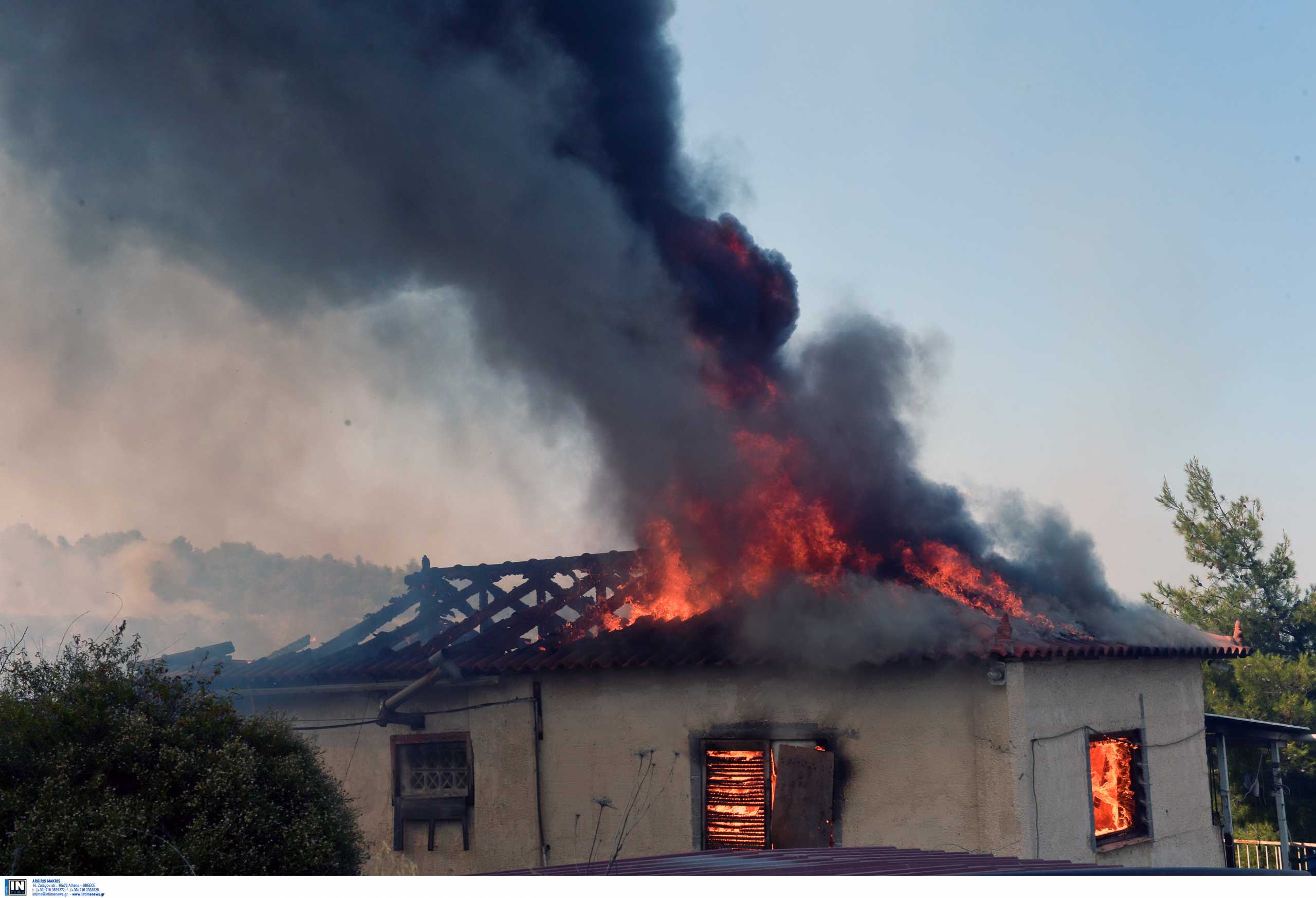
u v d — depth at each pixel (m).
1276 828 19.73
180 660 13.47
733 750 10.63
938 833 9.55
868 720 10.10
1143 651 10.90
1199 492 23.83
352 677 12.19
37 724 7.38
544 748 11.42
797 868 6.27
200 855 7.02
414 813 11.82
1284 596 22.53
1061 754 9.80
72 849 6.76
